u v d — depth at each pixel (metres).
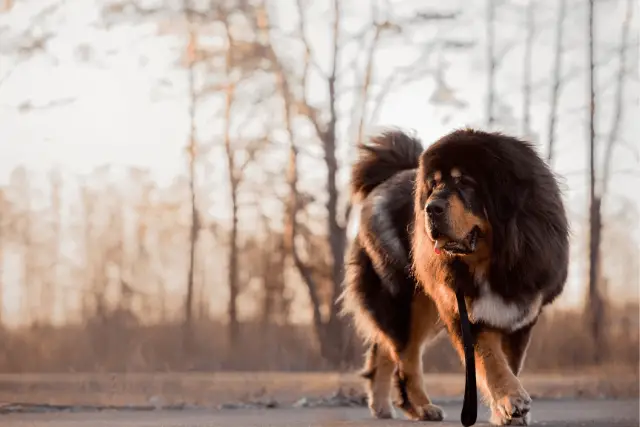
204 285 35.44
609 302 27.98
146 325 29.44
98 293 33.28
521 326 7.74
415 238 7.86
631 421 8.93
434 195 7.30
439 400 12.34
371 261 8.88
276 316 30.31
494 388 7.59
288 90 26.02
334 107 25.39
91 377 17.95
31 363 25.92
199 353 26.81
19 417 9.62
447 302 7.78
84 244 40.44
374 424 8.27
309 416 9.74
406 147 9.42
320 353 25.11
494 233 7.41
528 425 7.70
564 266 7.73
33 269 40.91
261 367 24.89
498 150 7.44
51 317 39.47
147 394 13.64
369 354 9.56
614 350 24.28
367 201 9.04
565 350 23.67
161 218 37.41
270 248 29.88
